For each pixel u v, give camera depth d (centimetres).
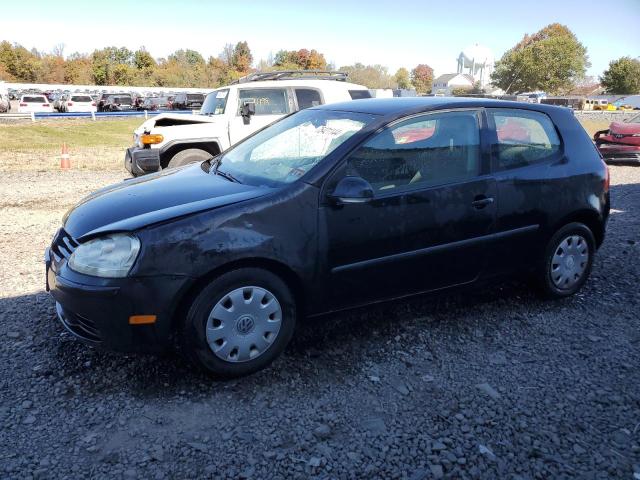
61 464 259
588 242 453
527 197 410
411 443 278
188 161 913
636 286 492
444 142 388
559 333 399
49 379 329
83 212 354
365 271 356
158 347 310
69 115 3294
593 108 6172
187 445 273
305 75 1069
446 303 449
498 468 261
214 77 9662
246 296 324
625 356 367
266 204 326
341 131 378
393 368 349
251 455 267
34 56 9831
